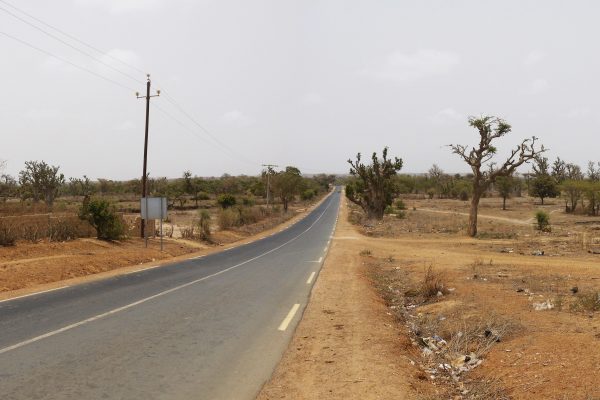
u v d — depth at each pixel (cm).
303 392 525
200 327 834
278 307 1023
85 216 2369
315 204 10688
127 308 1000
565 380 506
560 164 8762
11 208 2917
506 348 661
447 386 577
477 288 1154
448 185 12369
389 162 5631
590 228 3781
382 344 714
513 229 3956
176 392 521
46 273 1480
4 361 622
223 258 2191
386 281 1512
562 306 899
